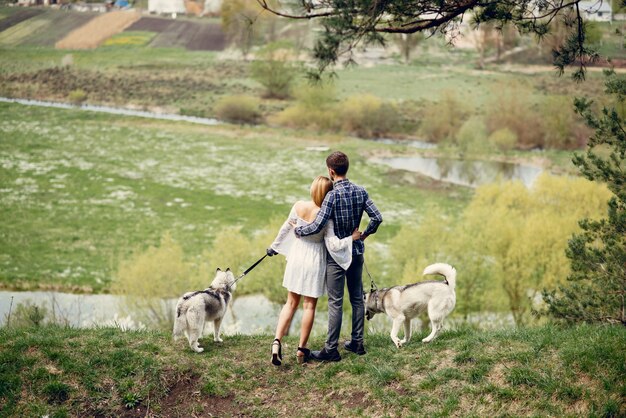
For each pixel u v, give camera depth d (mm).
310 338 10047
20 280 30797
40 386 8445
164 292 27375
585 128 60969
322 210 8242
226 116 67125
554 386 7680
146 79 79250
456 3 11062
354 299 8930
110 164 50656
